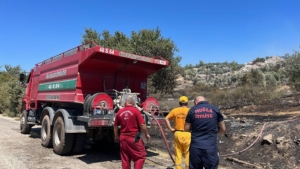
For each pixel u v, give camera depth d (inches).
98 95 267.3
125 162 184.4
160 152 323.0
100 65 298.8
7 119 774.5
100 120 259.6
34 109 440.1
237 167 255.0
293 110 450.9
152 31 689.6
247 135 315.6
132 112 185.8
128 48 671.1
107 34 820.0
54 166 251.1
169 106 610.2
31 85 467.5
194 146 165.6
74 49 313.3
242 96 578.6
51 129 333.4
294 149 256.4
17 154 298.5
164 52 642.2
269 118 398.6
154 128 436.5
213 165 161.8
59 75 343.0
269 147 275.1
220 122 170.9
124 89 307.3
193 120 169.0
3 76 1437.0
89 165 259.1
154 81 654.5
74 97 296.4
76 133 296.8
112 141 342.3
